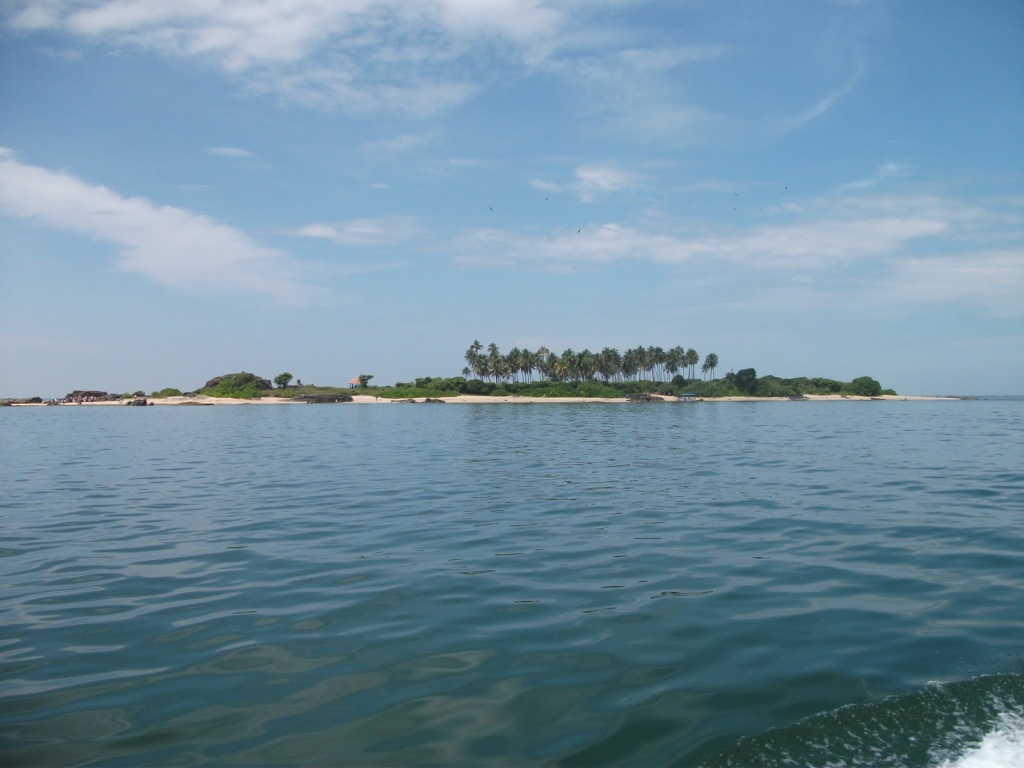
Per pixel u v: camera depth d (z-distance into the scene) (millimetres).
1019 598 11375
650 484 24891
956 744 6898
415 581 12844
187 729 7438
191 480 27719
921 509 19391
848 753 6766
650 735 7184
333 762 6746
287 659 9266
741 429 58750
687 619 10586
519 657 9219
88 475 29766
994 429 55312
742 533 16578
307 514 19781
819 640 9656
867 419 77438
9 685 8562
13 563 14547
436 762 6727
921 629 10016
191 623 10727
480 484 25500
